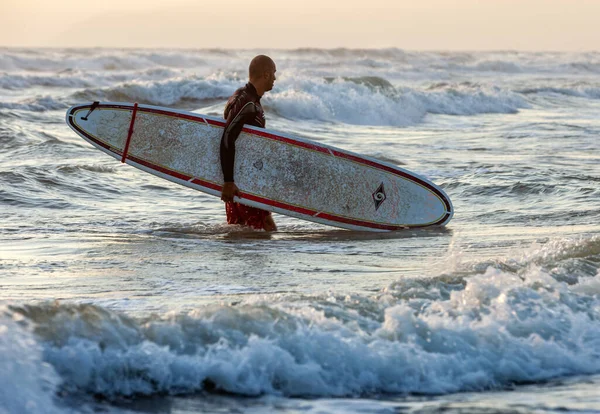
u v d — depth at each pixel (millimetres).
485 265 17359
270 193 27188
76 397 9953
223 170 26312
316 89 83062
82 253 22281
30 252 22250
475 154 48344
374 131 66375
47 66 179875
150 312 15125
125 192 34562
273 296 14516
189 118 27328
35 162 40531
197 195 34969
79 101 80000
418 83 150125
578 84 140125
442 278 15781
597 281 15852
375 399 10914
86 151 44625
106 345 10859
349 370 11422
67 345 10594
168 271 19828
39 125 56375
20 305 11227
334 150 27812
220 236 25938
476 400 11008
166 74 137750
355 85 85500
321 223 27656
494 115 87375
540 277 15750
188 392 10672
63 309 11383
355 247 24234
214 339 11562
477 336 12695
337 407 10516
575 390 11594
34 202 31062
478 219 29141
